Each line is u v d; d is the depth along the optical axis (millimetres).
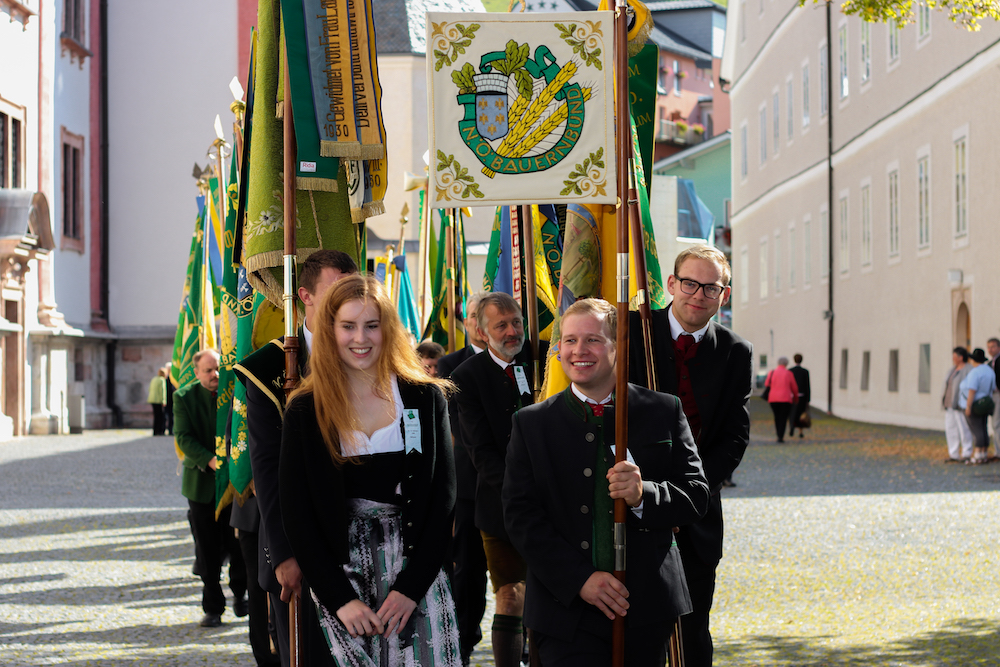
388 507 3490
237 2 32125
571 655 3506
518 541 3564
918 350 25703
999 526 10719
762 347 41562
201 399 7188
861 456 18719
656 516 3482
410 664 3477
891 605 7367
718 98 75062
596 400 3648
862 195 29891
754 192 42594
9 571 9023
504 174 3842
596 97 3859
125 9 32156
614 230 4938
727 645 6371
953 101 23547
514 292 5969
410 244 28781
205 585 7066
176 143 32062
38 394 27391
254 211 4469
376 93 4430
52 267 28312
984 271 22031
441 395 3676
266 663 5281
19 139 27281
